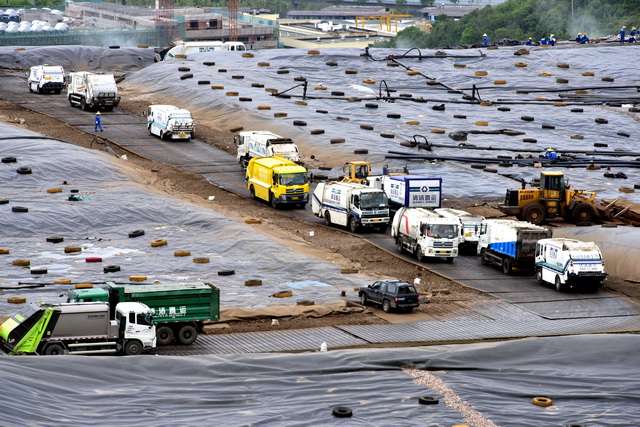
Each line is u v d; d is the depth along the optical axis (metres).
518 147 192.38
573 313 105.12
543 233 120.06
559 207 144.00
